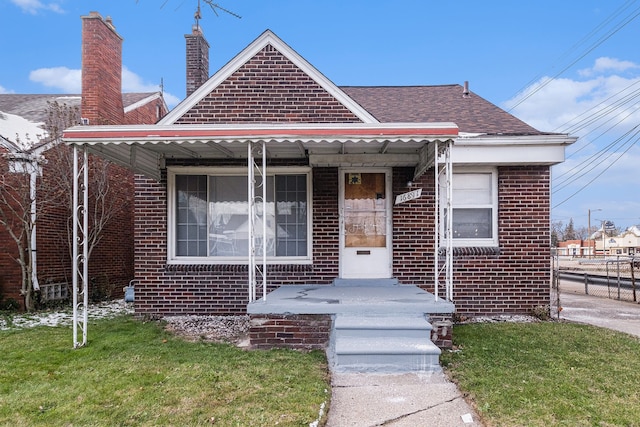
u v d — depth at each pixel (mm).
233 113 7945
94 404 3830
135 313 8125
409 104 10016
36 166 9352
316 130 5699
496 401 3840
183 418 3535
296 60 7992
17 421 3504
